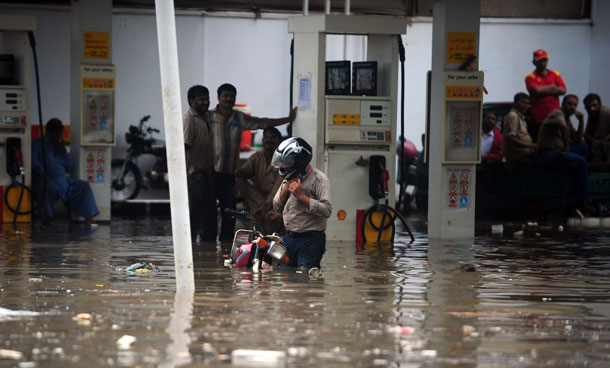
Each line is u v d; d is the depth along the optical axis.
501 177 29.75
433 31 24.00
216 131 22.12
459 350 9.96
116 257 18.02
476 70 23.75
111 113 26.64
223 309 12.12
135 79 33.41
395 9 35.16
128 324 11.06
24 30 25.89
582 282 15.18
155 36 33.44
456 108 23.69
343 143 22.52
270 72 34.69
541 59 30.98
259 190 21.91
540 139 29.00
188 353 9.62
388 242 22.30
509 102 33.06
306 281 14.92
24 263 16.91
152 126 33.66
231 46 34.31
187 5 33.84
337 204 22.58
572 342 10.45
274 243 16.20
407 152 33.28
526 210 29.44
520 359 9.62
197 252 19.33
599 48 36.97
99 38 26.39
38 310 11.95
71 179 26.33
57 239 21.64
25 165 26.33
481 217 30.39
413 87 35.81
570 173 28.98
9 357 9.41
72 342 10.08
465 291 14.05
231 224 22.39
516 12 36.56
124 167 31.98
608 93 36.91
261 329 10.85
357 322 11.37
